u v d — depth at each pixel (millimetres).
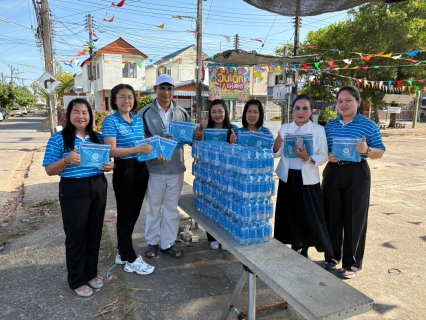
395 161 9406
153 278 3014
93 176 2617
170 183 3271
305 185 2857
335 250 3189
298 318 2500
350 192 2910
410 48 14867
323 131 2930
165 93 3174
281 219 3156
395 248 3684
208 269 3207
